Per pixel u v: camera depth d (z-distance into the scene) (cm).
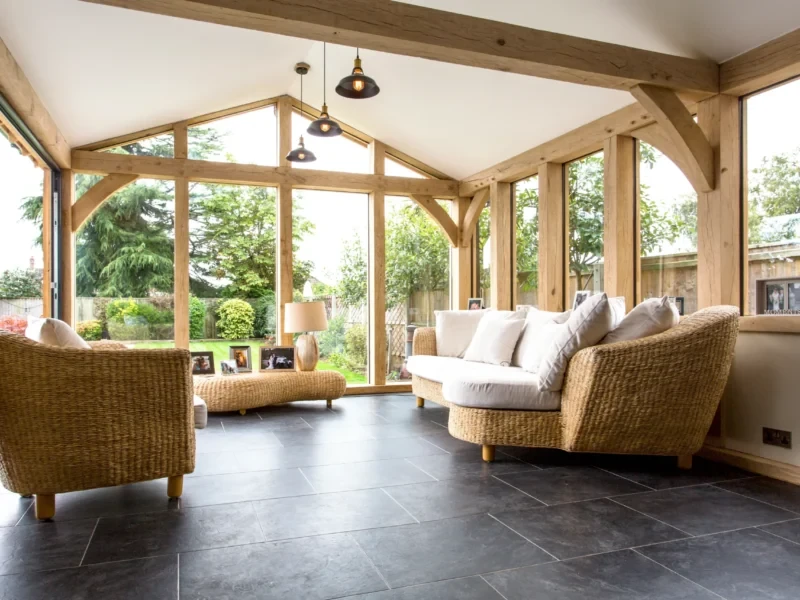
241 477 290
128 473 241
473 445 362
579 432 297
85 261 516
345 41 268
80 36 341
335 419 448
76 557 195
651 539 211
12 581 178
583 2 322
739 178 339
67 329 256
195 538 211
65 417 227
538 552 199
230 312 564
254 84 516
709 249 345
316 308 512
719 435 332
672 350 286
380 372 605
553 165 492
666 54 324
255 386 464
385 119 558
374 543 207
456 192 632
